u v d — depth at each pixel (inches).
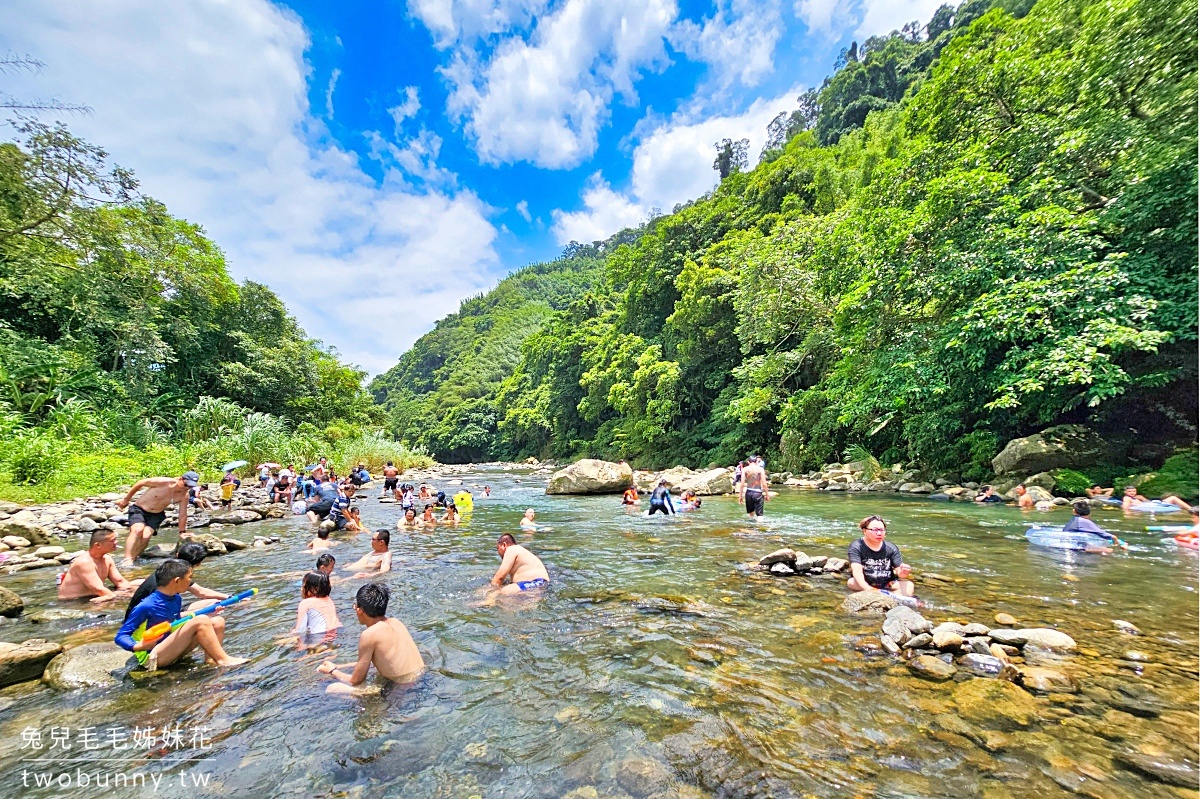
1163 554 256.4
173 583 157.9
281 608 202.5
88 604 203.2
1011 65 502.9
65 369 711.1
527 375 2486.5
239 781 90.9
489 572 257.1
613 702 118.0
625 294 1786.4
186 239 1106.7
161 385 995.3
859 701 113.9
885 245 548.4
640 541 333.7
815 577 230.1
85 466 531.8
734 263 1085.1
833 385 703.1
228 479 546.3
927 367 519.2
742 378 983.6
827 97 2158.0
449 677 134.4
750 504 431.5
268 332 1446.9
